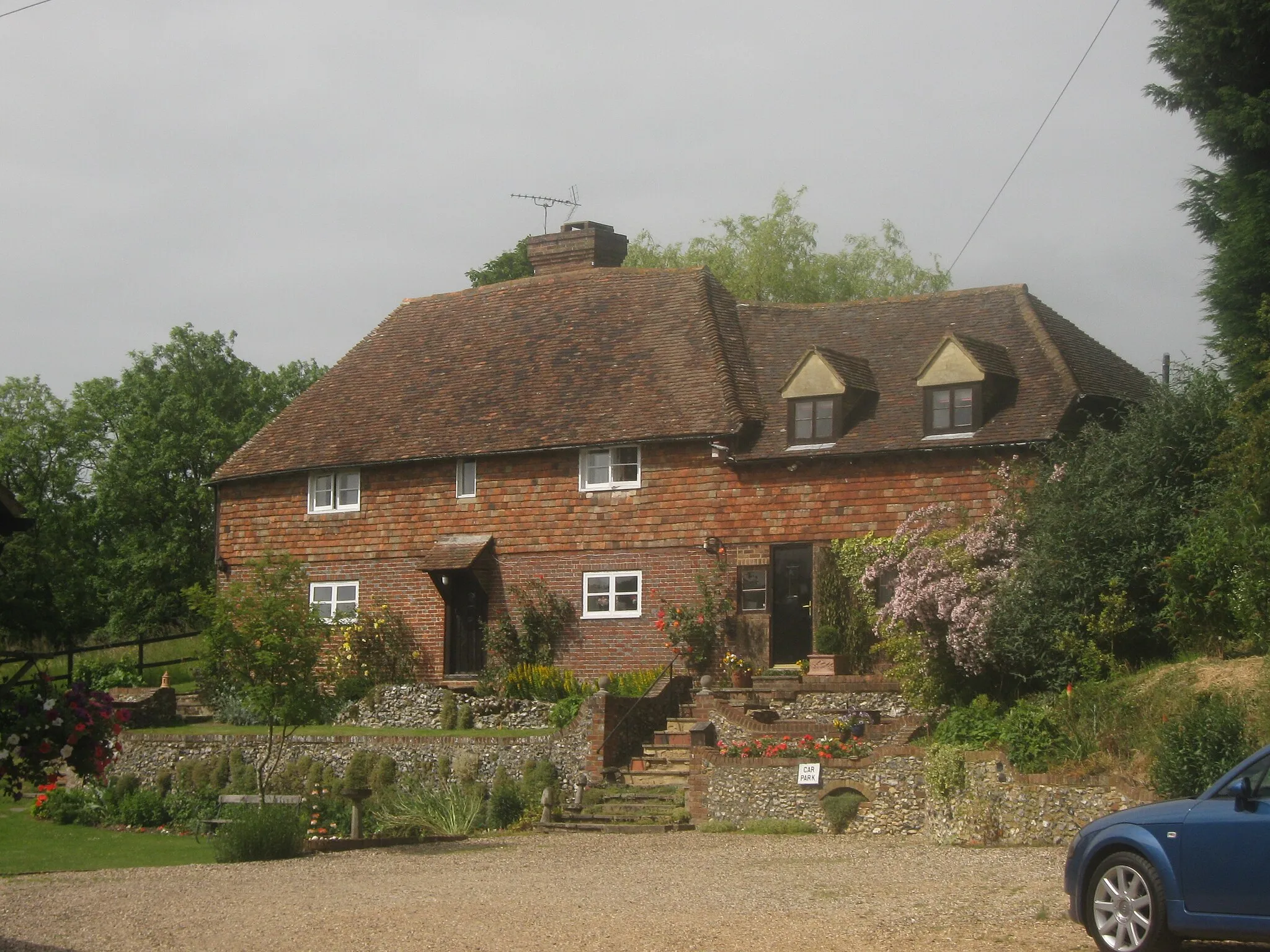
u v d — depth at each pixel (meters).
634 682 27.38
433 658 30.89
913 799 18.97
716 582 27.92
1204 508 20.84
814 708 24.62
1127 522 20.88
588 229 36.09
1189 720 15.88
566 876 15.48
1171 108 25.12
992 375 26.22
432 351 34.72
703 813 20.86
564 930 11.80
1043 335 27.61
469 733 26.81
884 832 19.08
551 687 28.48
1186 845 9.73
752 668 27.28
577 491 29.72
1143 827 10.06
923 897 13.10
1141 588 20.98
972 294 29.80
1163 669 18.73
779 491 27.61
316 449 33.09
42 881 16.33
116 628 50.41
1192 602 19.16
